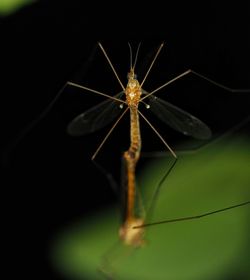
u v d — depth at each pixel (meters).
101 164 0.26
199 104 0.25
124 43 0.25
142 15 0.25
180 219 0.21
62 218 0.27
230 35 0.25
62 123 0.26
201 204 0.22
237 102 0.25
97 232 0.22
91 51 0.25
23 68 0.26
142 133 0.25
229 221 0.21
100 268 0.22
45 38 0.26
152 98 0.23
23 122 0.27
